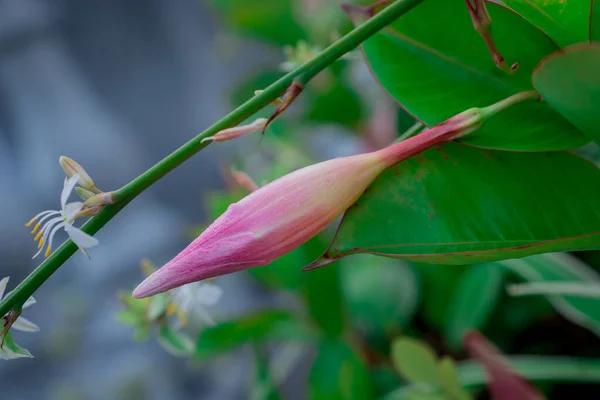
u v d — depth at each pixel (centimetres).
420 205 30
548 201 30
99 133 122
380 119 61
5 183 115
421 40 32
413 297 53
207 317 34
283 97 29
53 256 29
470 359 51
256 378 45
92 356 93
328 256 30
